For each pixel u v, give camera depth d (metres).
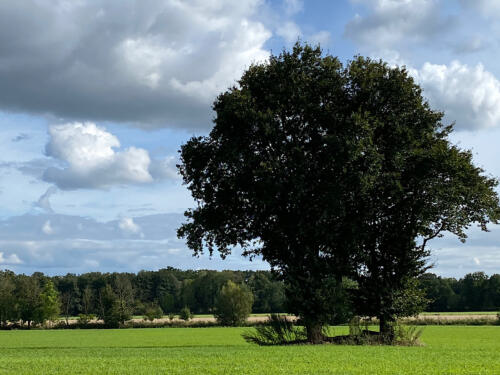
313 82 40.53
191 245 43.78
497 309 162.38
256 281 183.38
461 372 21.03
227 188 41.50
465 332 84.81
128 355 32.81
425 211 40.50
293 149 38.22
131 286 182.50
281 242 41.84
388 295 41.56
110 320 123.75
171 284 199.50
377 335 40.59
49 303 128.62
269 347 36.56
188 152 43.03
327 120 39.66
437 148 40.53
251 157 39.50
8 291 130.88
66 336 92.19
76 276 189.25
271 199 38.12
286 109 40.31
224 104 43.56
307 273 40.75
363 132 37.34
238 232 42.88
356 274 42.97
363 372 20.91
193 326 121.50
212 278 184.25
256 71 42.91
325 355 28.56
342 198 38.84
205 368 22.59
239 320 117.62
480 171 41.72
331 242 40.47
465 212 40.94
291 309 39.88
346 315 40.31
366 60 42.66
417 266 42.59
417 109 41.56
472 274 170.75
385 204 42.03
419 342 41.03
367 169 37.84
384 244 43.12
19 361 27.61
